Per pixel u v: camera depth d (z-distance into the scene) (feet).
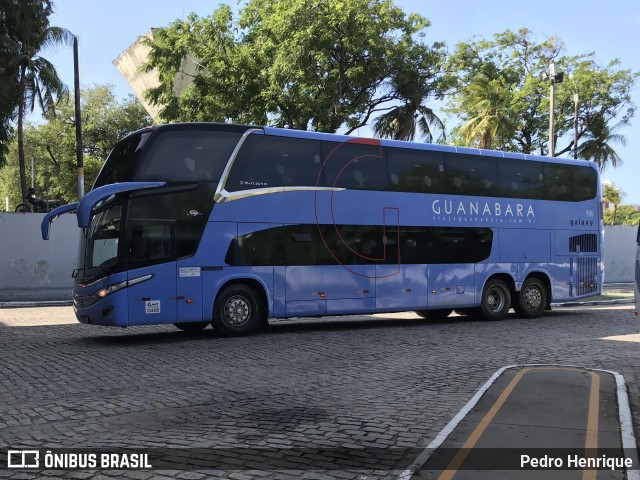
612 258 118.93
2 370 32.19
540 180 61.36
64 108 174.91
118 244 41.06
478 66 144.36
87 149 187.11
